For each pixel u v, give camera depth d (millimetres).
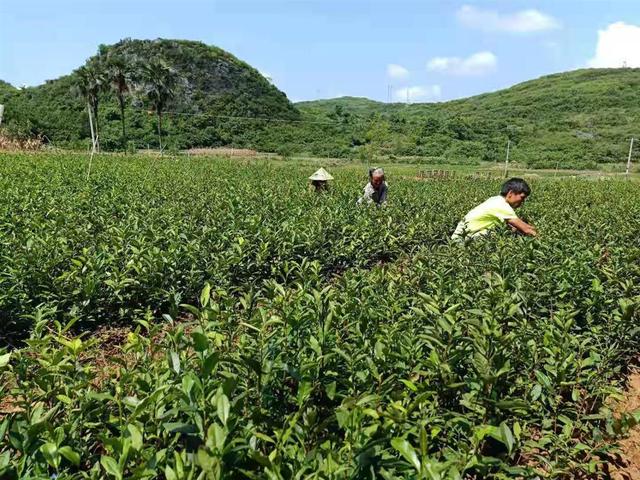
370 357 3752
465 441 3570
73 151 58938
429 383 3824
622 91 112312
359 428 2771
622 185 28547
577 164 66188
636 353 5879
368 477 2758
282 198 14094
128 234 7984
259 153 80875
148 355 3826
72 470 3094
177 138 80875
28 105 84250
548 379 3861
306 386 3041
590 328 5039
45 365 3492
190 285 6832
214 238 8422
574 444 4195
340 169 45469
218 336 3750
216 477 2189
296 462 2764
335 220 9844
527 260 6691
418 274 6082
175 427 2582
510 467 3189
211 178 23672
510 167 66938
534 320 5195
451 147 81062
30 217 9797
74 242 8094
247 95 100750
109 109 82625
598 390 4359
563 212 12555
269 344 3609
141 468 2426
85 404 3174
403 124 96125
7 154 38375
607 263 7352
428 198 16016
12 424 2955
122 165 30844
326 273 8703
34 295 6336
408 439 3420
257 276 7645
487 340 3596
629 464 4281
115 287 6188
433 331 3979
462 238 7895
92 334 6250
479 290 5414
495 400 3479
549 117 103812
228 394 2662
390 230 9555
